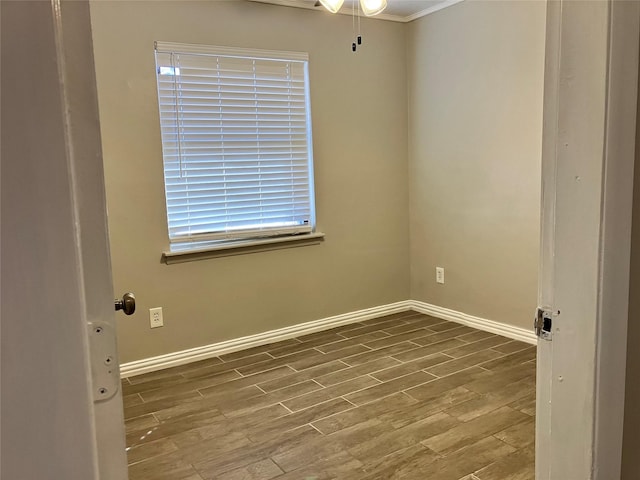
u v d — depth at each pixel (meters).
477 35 3.39
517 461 2.00
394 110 3.95
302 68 3.51
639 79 0.91
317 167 3.63
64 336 0.48
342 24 3.63
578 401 0.95
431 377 2.85
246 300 3.43
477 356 3.13
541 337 1.00
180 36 3.03
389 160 3.97
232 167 3.32
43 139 0.46
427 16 3.74
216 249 3.26
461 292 3.77
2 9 0.43
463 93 3.54
